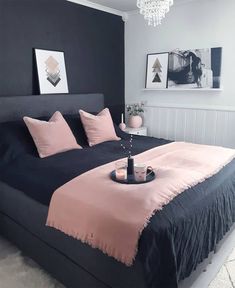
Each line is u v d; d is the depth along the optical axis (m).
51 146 2.50
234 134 3.52
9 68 2.99
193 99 3.82
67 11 3.48
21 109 2.97
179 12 3.72
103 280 1.48
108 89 4.24
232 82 3.45
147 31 4.08
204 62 3.58
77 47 3.68
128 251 1.31
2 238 2.35
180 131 4.00
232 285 1.76
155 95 4.18
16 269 1.93
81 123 3.10
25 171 2.15
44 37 3.28
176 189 1.64
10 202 2.15
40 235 1.88
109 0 3.64
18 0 2.97
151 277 1.30
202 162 2.15
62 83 3.48
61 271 1.75
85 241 1.51
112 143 2.99
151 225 1.34
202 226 1.64
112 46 4.20
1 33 2.88
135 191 1.58
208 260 1.90
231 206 2.02
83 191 1.68
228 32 3.37
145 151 2.62
